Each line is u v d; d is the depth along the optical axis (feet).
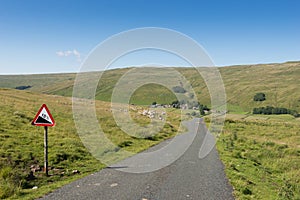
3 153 44.88
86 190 32.30
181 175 41.96
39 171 40.22
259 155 73.97
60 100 186.60
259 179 46.93
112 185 34.78
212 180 39.63
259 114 386.93
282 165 65.05
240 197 32.27
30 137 60.49
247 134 124.16
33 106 118.73
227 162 55.67
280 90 646.33
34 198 28.96
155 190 33.35
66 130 77.20
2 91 213.66
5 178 33.91
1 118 76.38
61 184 34.73
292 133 125.90
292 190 43.47
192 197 31.35
